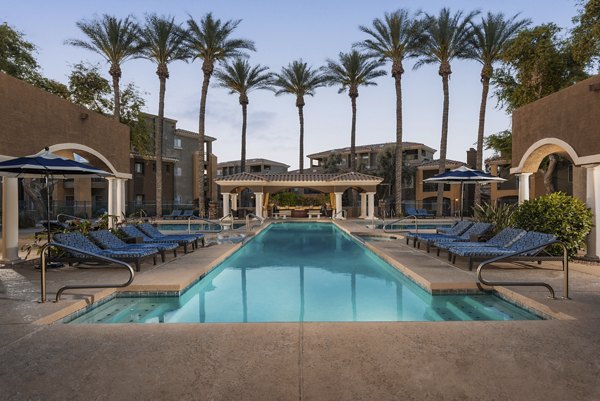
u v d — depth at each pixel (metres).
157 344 3.79
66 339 3.92
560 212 8.85
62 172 8.71
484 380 3.04
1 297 5.66
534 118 12.10
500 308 6.23
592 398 2.77
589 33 15.05
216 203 30.36
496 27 26.67
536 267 8.27
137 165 38.81
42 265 5.39
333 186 29.50
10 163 7.62
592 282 6.58
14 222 9.08
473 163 37.91
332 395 2.82
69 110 11.80
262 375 3.13
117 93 27.17
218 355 3.53
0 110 8.88
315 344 3.80
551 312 4.98
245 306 6.48
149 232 11.33
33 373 3.17
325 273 9.34
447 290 6.72
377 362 3.38
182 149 45.81
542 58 18.64
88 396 2.80
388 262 9.84
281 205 39.09
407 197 43.66
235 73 35.19
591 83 9.39
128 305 6.49
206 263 8.75
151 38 27.77
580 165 9.64
